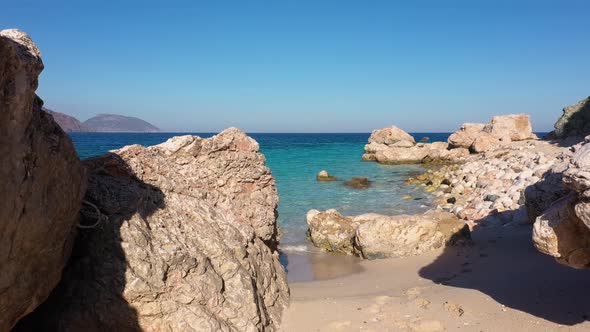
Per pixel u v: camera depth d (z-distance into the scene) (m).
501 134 39.78
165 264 5.86
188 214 7.24
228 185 8.89
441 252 11.12
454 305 6.87
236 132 9.27
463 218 16.56
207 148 8.68
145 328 5.69
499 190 19.25
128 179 7.00
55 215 4.52
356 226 13.45
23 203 3.97
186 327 5.69
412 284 8.80
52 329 5.57
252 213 9.10
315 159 48.56
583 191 4.66
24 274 4.34
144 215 6.45
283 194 24.62
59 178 4.57
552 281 7.41
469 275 8.84
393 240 11.65
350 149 67.62
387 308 7.17
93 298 5.61
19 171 3.88
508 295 7.15
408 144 45.28
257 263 7.56
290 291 8.76
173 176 7.86
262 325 6.40
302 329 6.71
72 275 5.75
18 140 3.85
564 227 5.21
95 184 6.33
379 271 10.50
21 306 4.45
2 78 3.61
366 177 31.88
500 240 11.44
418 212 19.59
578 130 31.30
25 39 4.24
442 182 27.00
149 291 5.64
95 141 98.38
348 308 7.30
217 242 6.77
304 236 15.25
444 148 44.75
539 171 18.02
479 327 6.17
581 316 6.03
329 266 11.59
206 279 6.12
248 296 6.37
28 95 3.89
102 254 5.75
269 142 96.94
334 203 21.88
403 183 29.12
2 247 3.87
